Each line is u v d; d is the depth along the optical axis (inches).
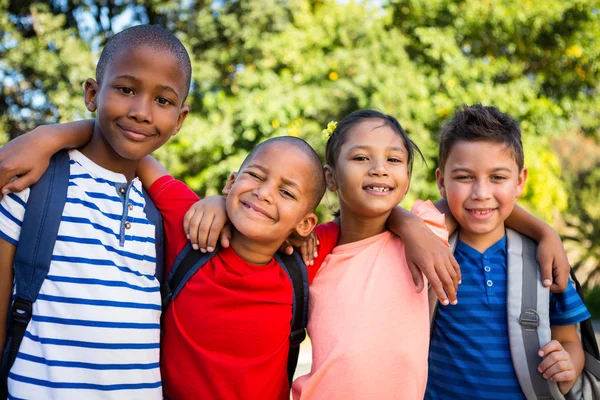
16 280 64.8
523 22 290.4
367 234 78.3
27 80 281.4
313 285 77.2
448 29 285.1
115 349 64.4
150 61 66.8
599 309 364.8
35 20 280.4
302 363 199.6
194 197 77.4
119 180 71.4
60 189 66.6
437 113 268.4
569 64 324.5
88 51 270.7
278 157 71.4
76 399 62.3
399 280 74.0
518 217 86.8
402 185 75.7
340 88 260.7
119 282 66.4
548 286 79.7
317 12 287.7
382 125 76.6
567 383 79.1
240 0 283.4
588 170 487.5
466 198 82.8
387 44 271.1
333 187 82.0
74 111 262.4
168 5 287.9
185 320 69.3
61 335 63.4
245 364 68.3
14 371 63.2
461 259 85.4
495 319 80.8
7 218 65.1
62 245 65.2
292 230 72.7
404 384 70.7
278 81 267.4
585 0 298.7
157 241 73.0
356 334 70.9
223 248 72.7
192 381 68.1
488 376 79.3
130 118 66.2
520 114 286.8
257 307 70.1
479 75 283.9
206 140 262.5
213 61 286.0
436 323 83.8
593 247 456.1
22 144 65.4
